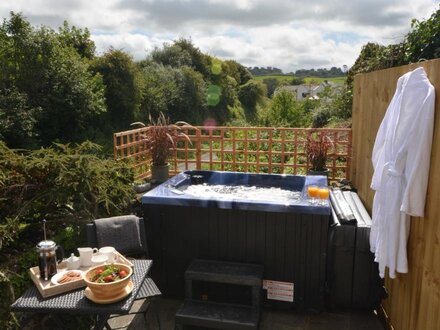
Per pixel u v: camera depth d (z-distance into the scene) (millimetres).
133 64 14664
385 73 2889
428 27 4664
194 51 22297
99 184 3178
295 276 2855
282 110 12414
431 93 1800
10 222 2650
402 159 1999
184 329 2727
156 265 3123
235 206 2855
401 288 2346
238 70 26812
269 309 2953
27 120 10430
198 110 18984
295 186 3797
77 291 1996
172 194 3098
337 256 2824
